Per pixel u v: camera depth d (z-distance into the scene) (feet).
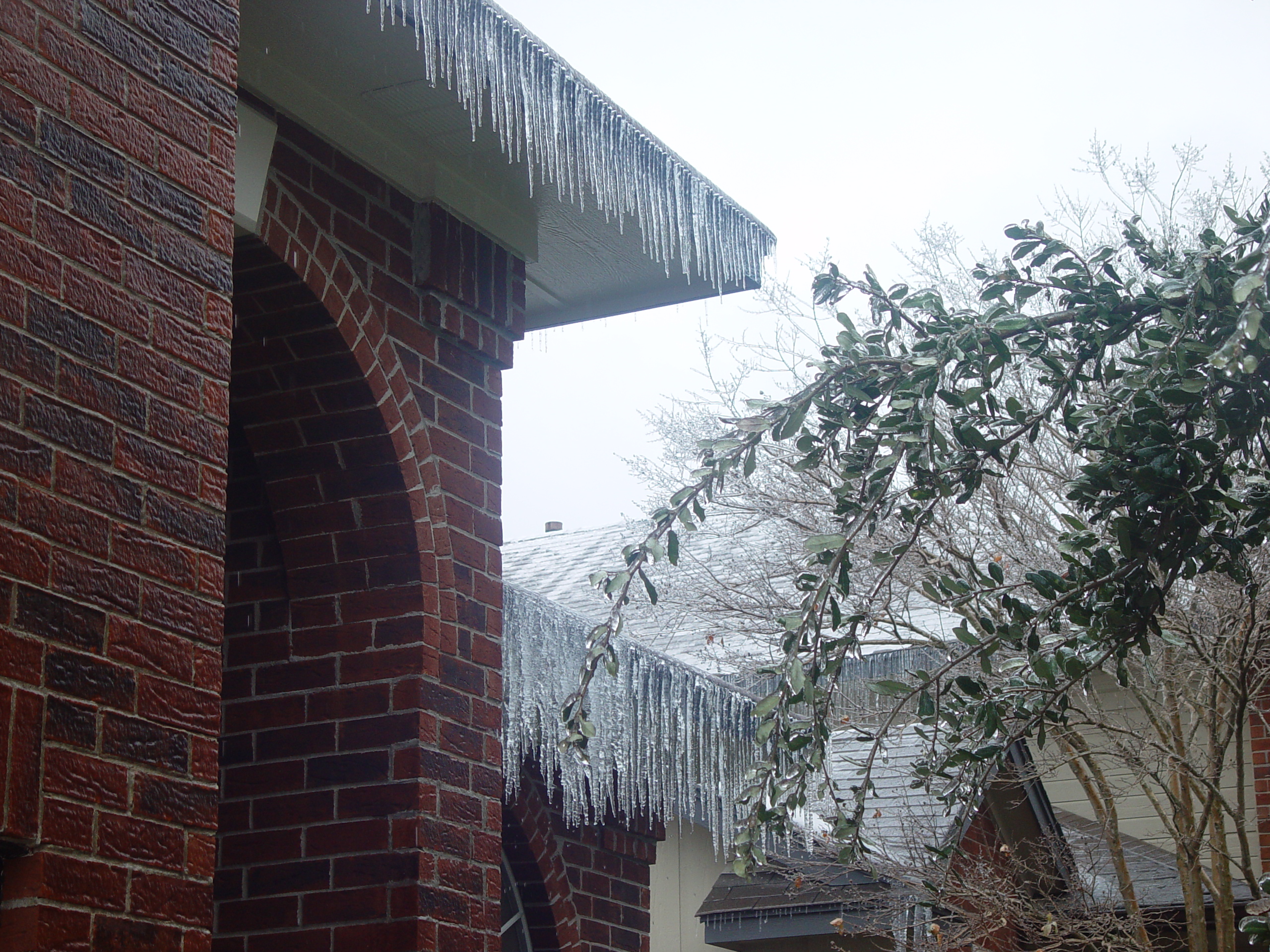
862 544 31.96
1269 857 33.37
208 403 10.21
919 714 12.79
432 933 16.17
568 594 47.01
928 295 12.28
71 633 8.80
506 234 19.67
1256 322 9.49
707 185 19.94
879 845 30.58
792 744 12.06
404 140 18.04
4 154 9.05
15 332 8.86
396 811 16.49
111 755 8.89
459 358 18.89
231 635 17.69
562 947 23.62
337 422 17.35
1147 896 34.14
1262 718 32.04
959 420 12.39
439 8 15.21
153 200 10.12
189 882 9.24
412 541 17.28
